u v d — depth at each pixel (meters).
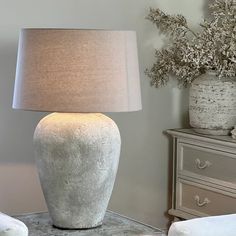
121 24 2.86
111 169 2.25
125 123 2.95
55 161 2.18
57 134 2.16
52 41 2.07
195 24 3.11
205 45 2.79
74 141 2.15
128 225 2.36
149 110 3.02
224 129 2.86
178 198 3.03
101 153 2.19
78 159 2.16
